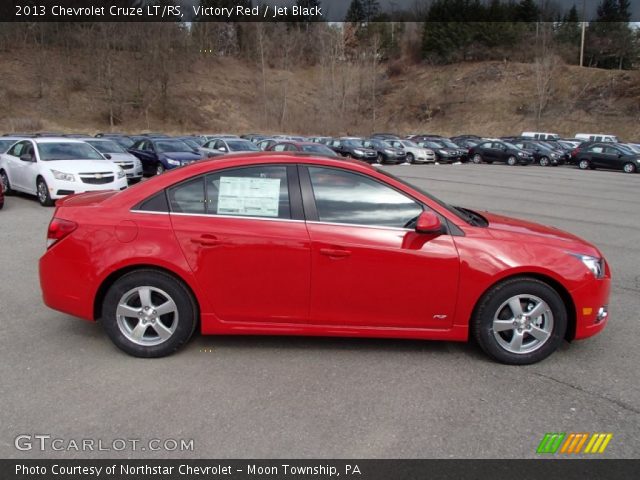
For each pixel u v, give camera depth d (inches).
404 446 110.9
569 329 154.1
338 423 119.0
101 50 2203.5
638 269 271.7
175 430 115.4
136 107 2140.7
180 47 2546.8
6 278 230.1
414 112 2618.1
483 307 148.5
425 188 673.6
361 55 2783.0
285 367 146.8
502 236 149.6
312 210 148.9
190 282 146.9
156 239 146.5
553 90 2246.6
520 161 1206.9
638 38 2805.1
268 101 2508.6
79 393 130.5
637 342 170.1
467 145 1444.4
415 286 146.9
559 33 2972.4
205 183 150.8
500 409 126.5
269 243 145.7
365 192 150.7
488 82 2559.1
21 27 2213.3
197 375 141.2
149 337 152.2
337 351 157.9
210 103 2404.0
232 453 107.8
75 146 488.7
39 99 1975.9
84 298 149.3
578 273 147.2
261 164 151.6
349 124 2534.5
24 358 150.2
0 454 106.7
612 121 1993.1
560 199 575.2
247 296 148.8
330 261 145.7
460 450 110.0
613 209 502.6
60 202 165.5
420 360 153.1
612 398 133.0
